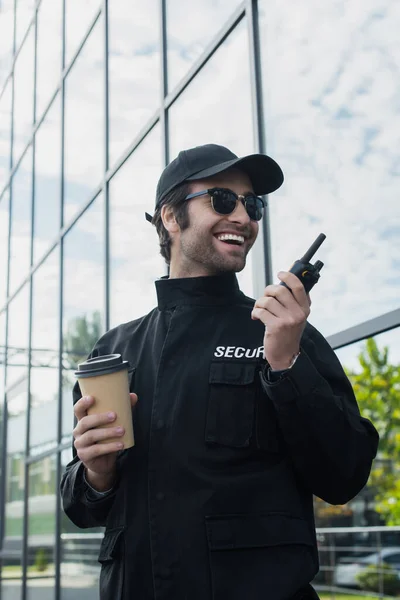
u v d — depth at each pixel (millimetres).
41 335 8016
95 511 1566
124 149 5805
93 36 6945
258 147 3785
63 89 7836
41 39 9062
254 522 1417
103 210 6168
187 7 4871
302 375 1415
